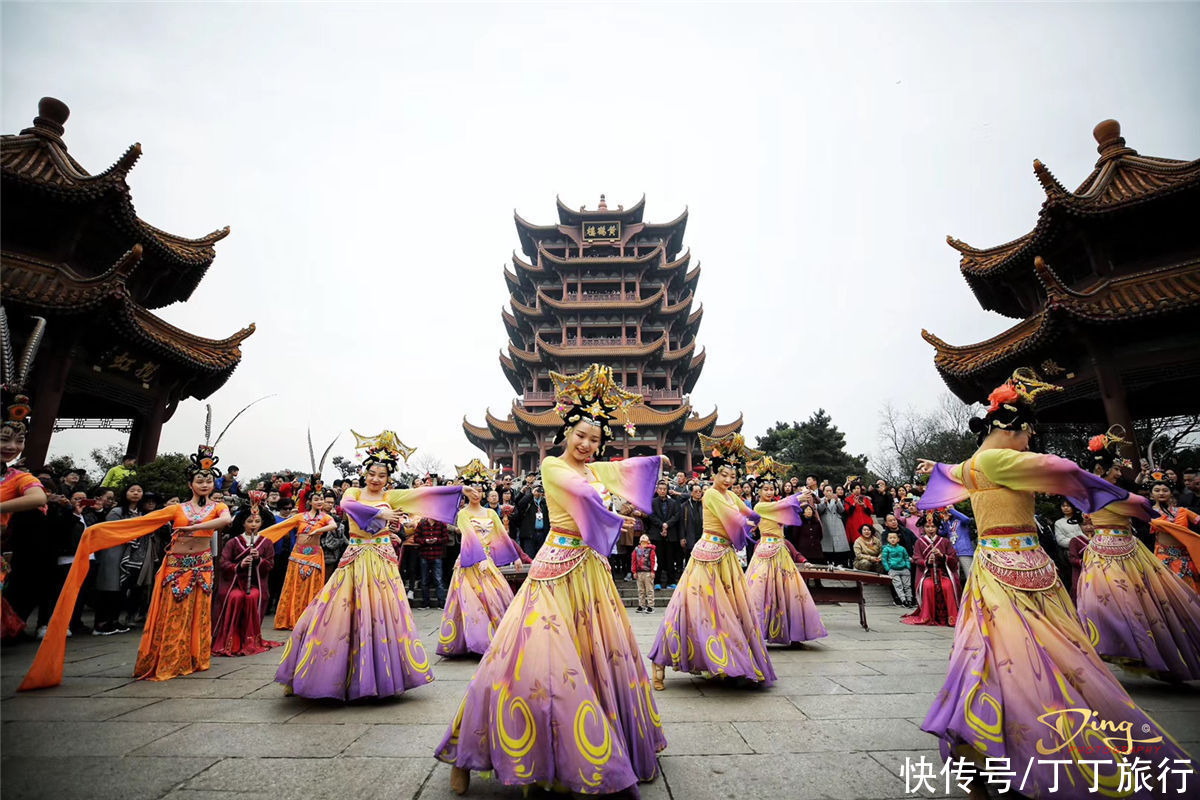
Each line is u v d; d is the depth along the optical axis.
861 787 3.30
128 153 14.08
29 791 3.24
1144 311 12.39
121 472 12.52
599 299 46.28
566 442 4.00
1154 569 5.62
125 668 6.43
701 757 3.76
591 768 2.95
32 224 13.89
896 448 48.69
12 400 4.43
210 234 17.83
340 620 5.12
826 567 9.46
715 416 40.00
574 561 3.60
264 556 7.74
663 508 13.37
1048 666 3.01
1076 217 14.30
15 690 5.48
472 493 7.78
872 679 5.89
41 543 8.11
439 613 10.91
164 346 14.87
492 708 3.16
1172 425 18.02
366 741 4.09
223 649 7.21
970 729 3.05
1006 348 15.26
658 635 5.72
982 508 3.54
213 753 3.85
